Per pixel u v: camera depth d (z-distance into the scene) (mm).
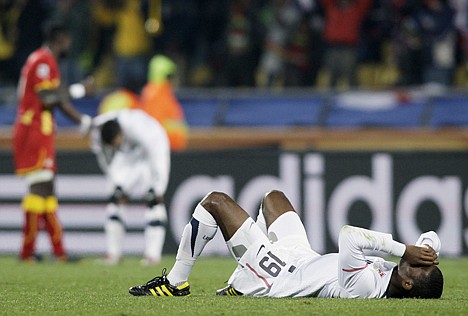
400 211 47188
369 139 51750
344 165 47594
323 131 52969
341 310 21422
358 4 58344
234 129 54688
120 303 23500
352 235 22828
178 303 23125
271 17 61625
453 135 51000
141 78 61344
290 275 23719
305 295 23672
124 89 57406
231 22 61188
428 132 51344
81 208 48969
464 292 28125
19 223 49219
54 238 41906
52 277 34469
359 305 22156
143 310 21953
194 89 61000
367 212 47438
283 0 60438
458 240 46750
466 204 46781
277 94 56062
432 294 23297
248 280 24125
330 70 59062
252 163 48312
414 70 59562
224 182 48438
